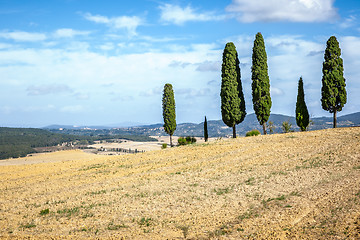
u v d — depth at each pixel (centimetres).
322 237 991
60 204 1683
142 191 1827
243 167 2191
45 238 1174
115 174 2436
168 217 1361
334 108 3625
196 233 1155
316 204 1320
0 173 2833
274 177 1845
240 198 1547
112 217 1403
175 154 3048
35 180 2461
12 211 1611
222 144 3238
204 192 1706
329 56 3619
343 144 2433
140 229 1235
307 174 1812
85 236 1182
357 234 968
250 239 1052
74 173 2644
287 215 1236
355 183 1518
